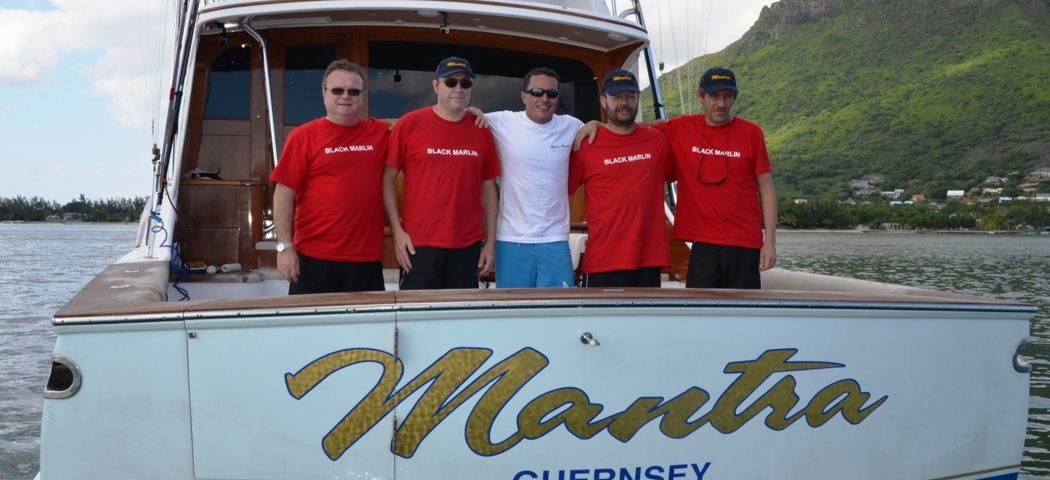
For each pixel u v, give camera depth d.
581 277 4.38
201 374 2.52
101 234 80.69
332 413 2.56
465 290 2.74
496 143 3.73
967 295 3.26
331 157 3.41
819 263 40.56
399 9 4.66
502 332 2.61
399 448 2.59
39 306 18.97
